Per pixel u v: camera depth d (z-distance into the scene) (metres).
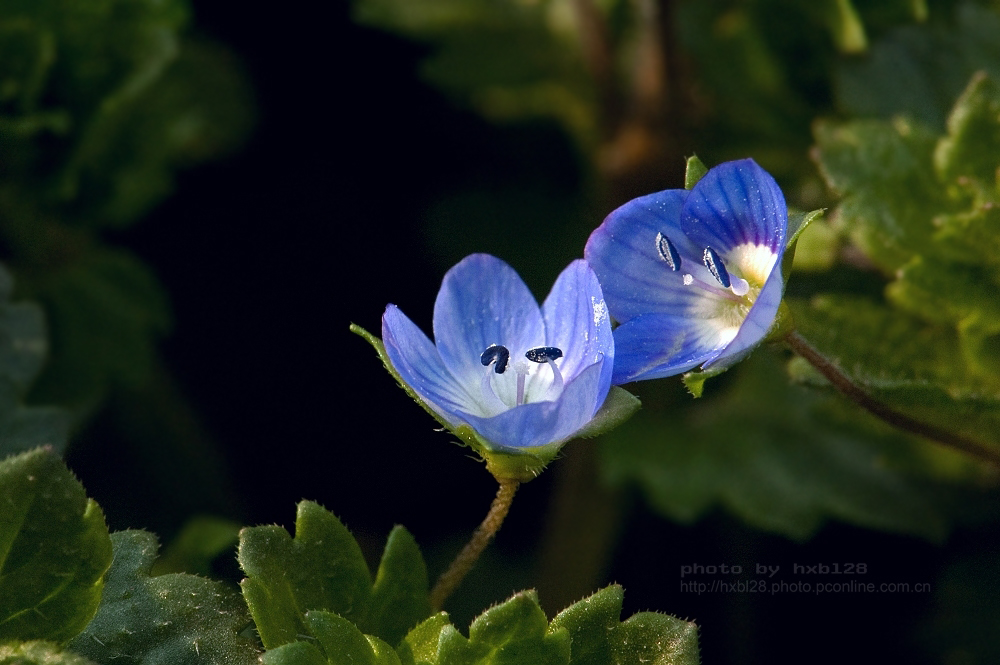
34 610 0.16
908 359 0.18
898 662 0.18
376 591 0.16
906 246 0.18
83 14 0.19
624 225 0.17
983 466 0.18
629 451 0.19
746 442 0.19
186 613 0.16
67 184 0.19
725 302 0.17
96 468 0.19
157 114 0.19
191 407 0.19
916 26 0.19
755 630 0.19
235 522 0.19
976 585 0.18
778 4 0.19
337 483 0.19
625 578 0.19
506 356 0.16
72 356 0.19
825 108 0.19
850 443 0.19
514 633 0.16
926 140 0.18
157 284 0.19
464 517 0.19
